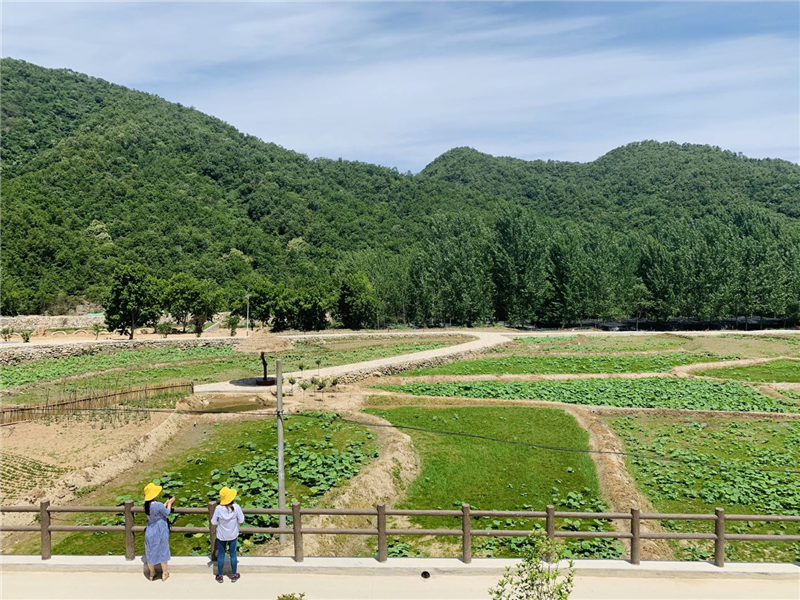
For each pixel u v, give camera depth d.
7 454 25.02
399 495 22.66
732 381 41.41
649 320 89.19
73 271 88.38
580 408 34.00
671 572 13.73
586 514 14.04
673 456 26.55
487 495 22.52
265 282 77.00
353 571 13.84
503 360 50.34
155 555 13.34
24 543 18.12
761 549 18.77
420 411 33.50
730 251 79.19
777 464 25.61
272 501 20.52
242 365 48.22
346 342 64.19
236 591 13.08
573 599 12.72
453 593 12.96
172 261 98.31
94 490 22.20
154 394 35.38
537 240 80.00
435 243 84.62
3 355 49.31
